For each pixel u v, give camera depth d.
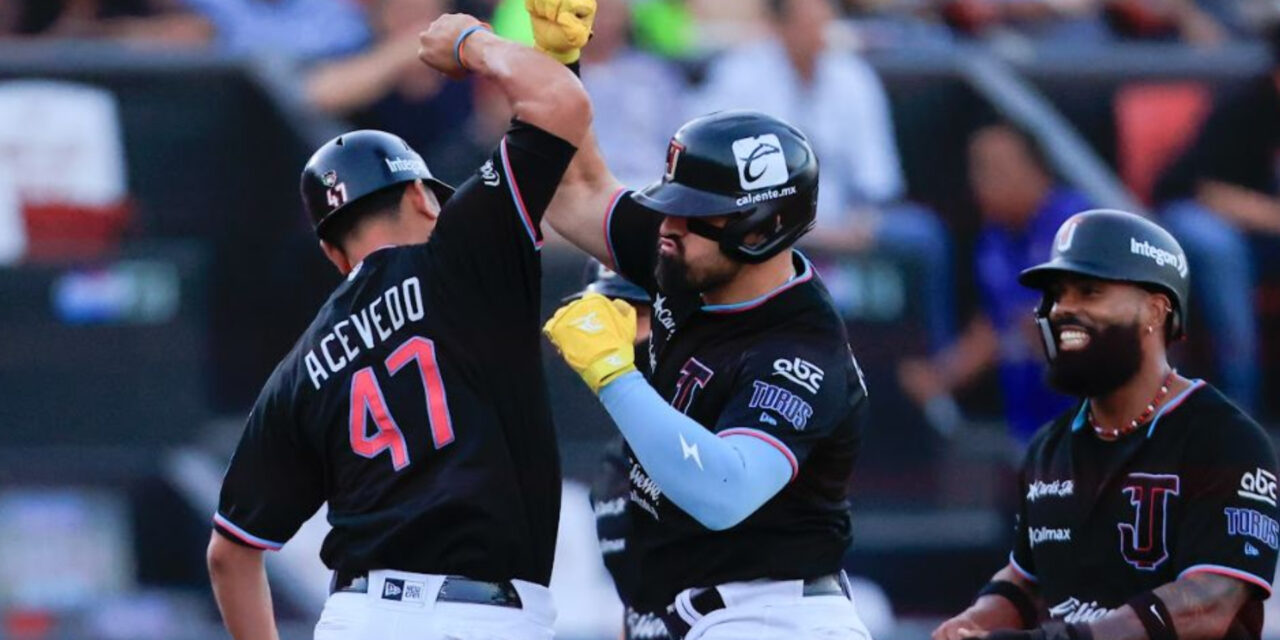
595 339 13.48
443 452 14.04
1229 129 33.69
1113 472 15.46
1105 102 34.25
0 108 28.44
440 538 13.99
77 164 28.67
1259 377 32.34
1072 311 15.37
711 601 14.27
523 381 14.27
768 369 13.83
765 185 13.84
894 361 29.86
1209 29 38.38
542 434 14.42
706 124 14.08
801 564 14.26
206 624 27.83
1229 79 33.94
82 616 27.55
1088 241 15.34
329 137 29.44
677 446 13.25
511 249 14.10
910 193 32.22
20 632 27.20
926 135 32.44
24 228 28.23
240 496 14.77
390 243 14.84
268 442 14.68
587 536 27.98
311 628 26.94
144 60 29.19
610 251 15.40
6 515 27.66
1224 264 32.50
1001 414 31.22
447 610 13.94
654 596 14.69
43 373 27.89
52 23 31.84
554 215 15.60
